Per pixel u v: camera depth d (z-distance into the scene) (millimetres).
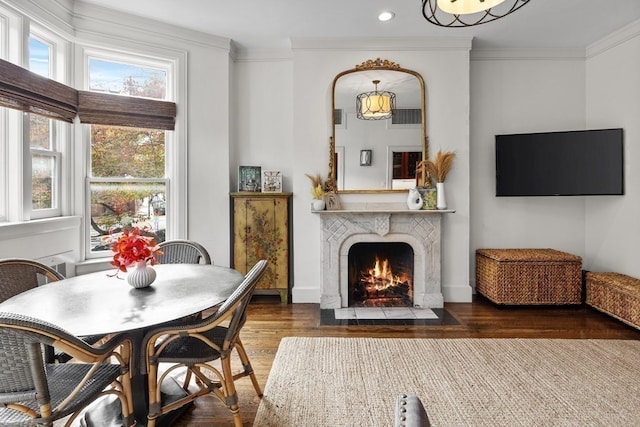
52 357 1721
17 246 2557
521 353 2566
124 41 3256
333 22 3373
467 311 3521
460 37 3658
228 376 1677
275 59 3969
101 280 1957
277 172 3877
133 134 3424
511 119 3996
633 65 3434
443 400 1989
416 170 3742
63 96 2932
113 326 1338
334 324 3197
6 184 2609
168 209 3568
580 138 3623
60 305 1546
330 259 3680
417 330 3045
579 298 3539
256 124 3994
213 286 1843
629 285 3059
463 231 3775
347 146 3768
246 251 3785
